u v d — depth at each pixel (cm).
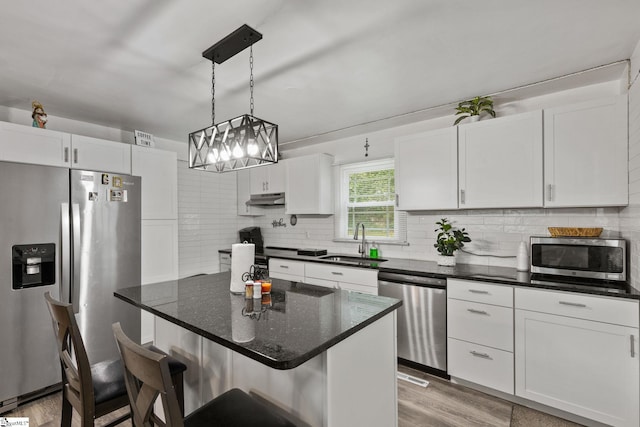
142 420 98
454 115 319
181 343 183
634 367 184
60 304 134
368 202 387
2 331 224
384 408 156
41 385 238
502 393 234
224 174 479
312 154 429
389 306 163
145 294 192
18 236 232
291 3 155
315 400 127
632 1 156
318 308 161
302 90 260
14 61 208
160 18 165
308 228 439
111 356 279
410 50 201
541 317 212
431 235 332
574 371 202
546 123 239
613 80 242
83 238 265
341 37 186
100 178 278
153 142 347
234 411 122
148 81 239
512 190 253
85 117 318
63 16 162
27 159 250
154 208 335
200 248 445
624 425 186
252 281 185
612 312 190
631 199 205
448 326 253
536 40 191
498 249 290
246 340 119
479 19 171
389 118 332
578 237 227
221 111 306
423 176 301
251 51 190
